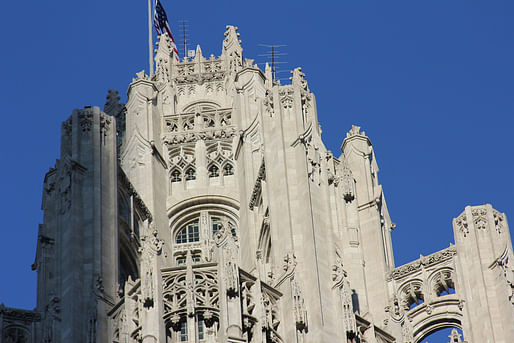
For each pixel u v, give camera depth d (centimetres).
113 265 8912
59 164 9288
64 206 9031
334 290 8594
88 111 9406
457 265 9412
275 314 8494
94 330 8544
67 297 8650
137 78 10781
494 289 9162
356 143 10312
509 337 8962
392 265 10000
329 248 8781
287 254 8681
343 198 9781
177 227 10388
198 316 8356
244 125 10438
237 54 11294
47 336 8588
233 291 8281
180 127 10750
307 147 9150
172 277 8425
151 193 10219
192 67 11325
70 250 8800
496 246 9312
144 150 10425
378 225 9894
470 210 9481
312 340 8394
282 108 9369
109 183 9206
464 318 9250
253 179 10088
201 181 10506
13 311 8919
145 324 8231
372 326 8781
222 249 8406
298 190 8981
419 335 9575
